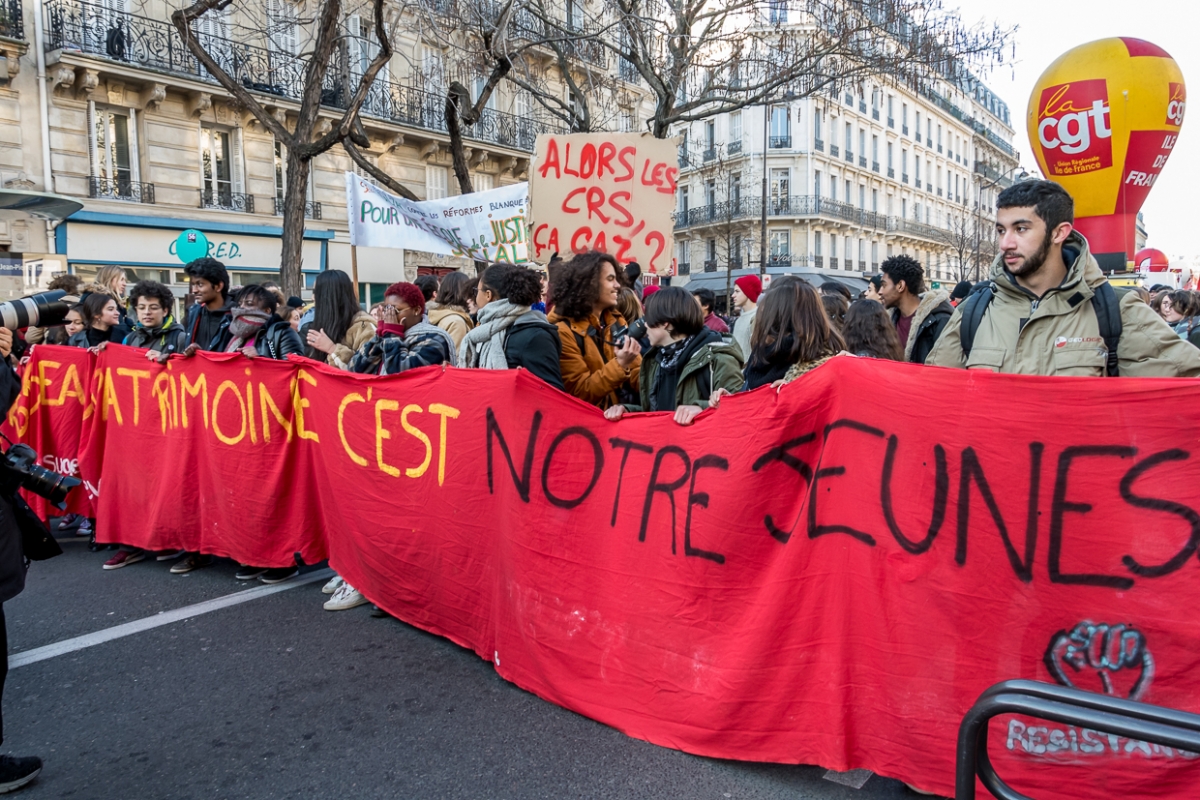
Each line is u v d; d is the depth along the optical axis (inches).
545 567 126.8
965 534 93.3
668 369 142.9
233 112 665.0
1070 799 87.4
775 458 106.1
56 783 108.3
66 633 156.8
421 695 129.6
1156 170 407.8
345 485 163.8
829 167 1553.9
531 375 131.3
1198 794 81.8
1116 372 100.6
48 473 114.9
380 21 368.8
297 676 136.9
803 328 114.6
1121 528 85.9
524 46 474.6
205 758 113.0
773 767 107.5
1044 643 89.4
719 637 109.0
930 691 94.9
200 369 186.9
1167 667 83.6
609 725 118.0
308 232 723.4
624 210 233.8
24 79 554.3
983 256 1993.1
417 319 176.9
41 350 221.1
